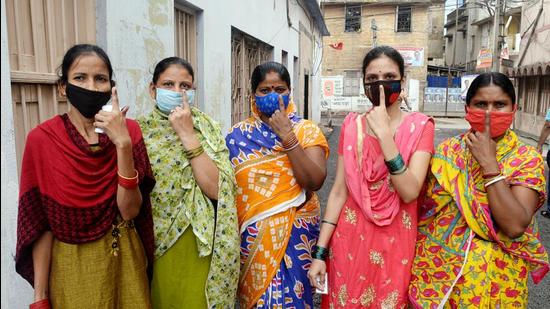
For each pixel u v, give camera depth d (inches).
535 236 77.1
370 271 83.0
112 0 133.2
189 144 83.6
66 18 119.6
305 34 620.7
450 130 735.7
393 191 81.8
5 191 90.7
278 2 406.3
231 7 257.0
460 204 77.6
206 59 216.2
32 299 101.0
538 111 651.5
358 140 83.9
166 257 85.9
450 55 1546.5
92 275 71.3
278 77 91.4
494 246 76.7
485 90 75.5
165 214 85.4
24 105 105.3
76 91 70.0
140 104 152.6
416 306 81.4
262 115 94.3
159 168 84.9
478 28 1195.3
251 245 92.4
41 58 110.6
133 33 146.6
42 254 70.8
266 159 92.6
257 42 348.2
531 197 73.9
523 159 75.0
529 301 144.9
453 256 79.0
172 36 178.1
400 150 81.1
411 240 82.4
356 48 1059.3
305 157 89.3
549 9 617.9
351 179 83.3
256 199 92.4
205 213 85.8
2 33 89.2
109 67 73.7
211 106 224.8
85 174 69.9
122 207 72.4
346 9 1047.6
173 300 86.7
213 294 85.9
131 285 75.8
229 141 96.0
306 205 96.3
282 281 91.9
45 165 69.2
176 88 85.0
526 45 720.3
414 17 1029.8
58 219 69.1
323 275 88.7
